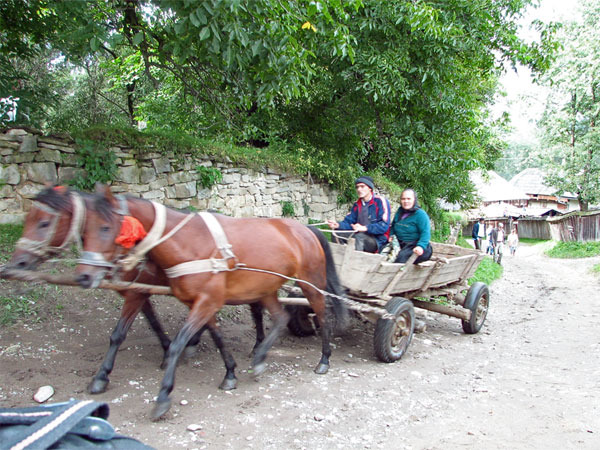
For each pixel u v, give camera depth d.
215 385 4.55
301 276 4.87
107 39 5.31
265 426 3.78
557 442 3.73
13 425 1.29
